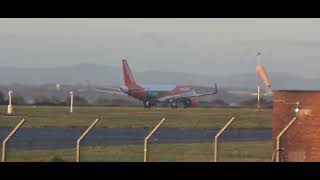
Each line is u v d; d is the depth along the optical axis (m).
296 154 112.44
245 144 164.75
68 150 138.75
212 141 177.00
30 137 177.38
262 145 161.62
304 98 112.12
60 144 155.75
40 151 134.75
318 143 109.81
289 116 114.06
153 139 181.75
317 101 110.38
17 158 119.62
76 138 178.50
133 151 139.12
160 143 166.00
